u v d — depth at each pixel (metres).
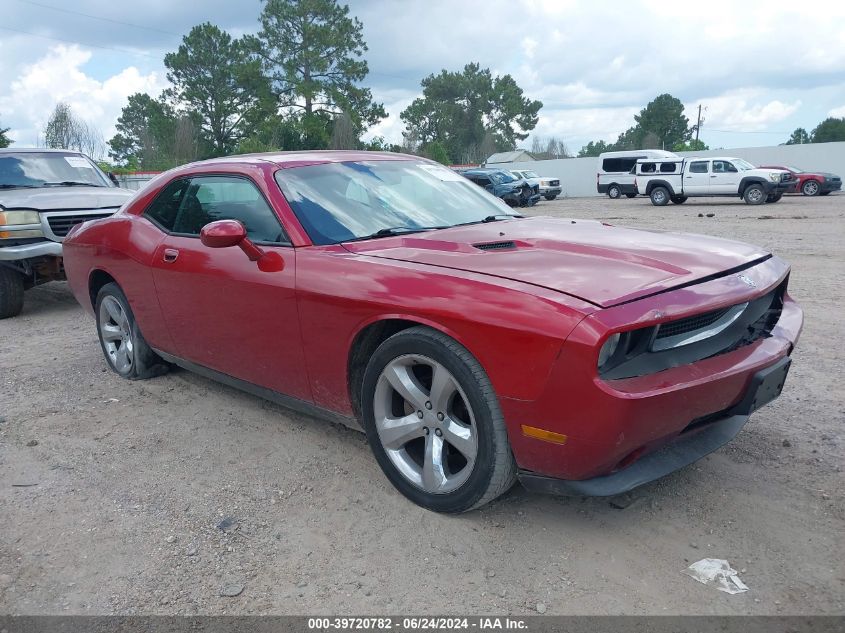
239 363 3.81
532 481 2.69
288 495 3.25
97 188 8.45
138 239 4.37
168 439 3.94
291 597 2.53
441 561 2.69
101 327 5.08
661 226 16.95
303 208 3.54
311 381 3.39
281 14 59.50
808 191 29.55
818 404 4.09
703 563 2.60
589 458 2.48
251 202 3.70
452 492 2.88
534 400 2.50
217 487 3.36
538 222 3.93
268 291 3.40
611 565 2.62
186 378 4.98
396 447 3.11
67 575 2.71
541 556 2.69
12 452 3.85
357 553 2.77
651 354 2.54
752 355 2.78
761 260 3.19
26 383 5.04
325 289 3.14
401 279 2.93
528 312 2.51
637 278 2.69
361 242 3.40
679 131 101.31
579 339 2.37
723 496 3.06
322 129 59.50
